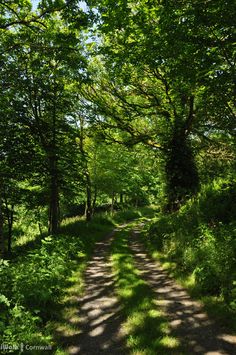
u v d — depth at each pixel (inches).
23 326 244.5
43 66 628.7
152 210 1850.4
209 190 646.5
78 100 841.5
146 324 266.4
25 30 547.5
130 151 1122.0
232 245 357.1
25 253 580.7
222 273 319.6
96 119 908.6
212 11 360.8
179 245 478.0
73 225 882.1
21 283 308.7
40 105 734.5
